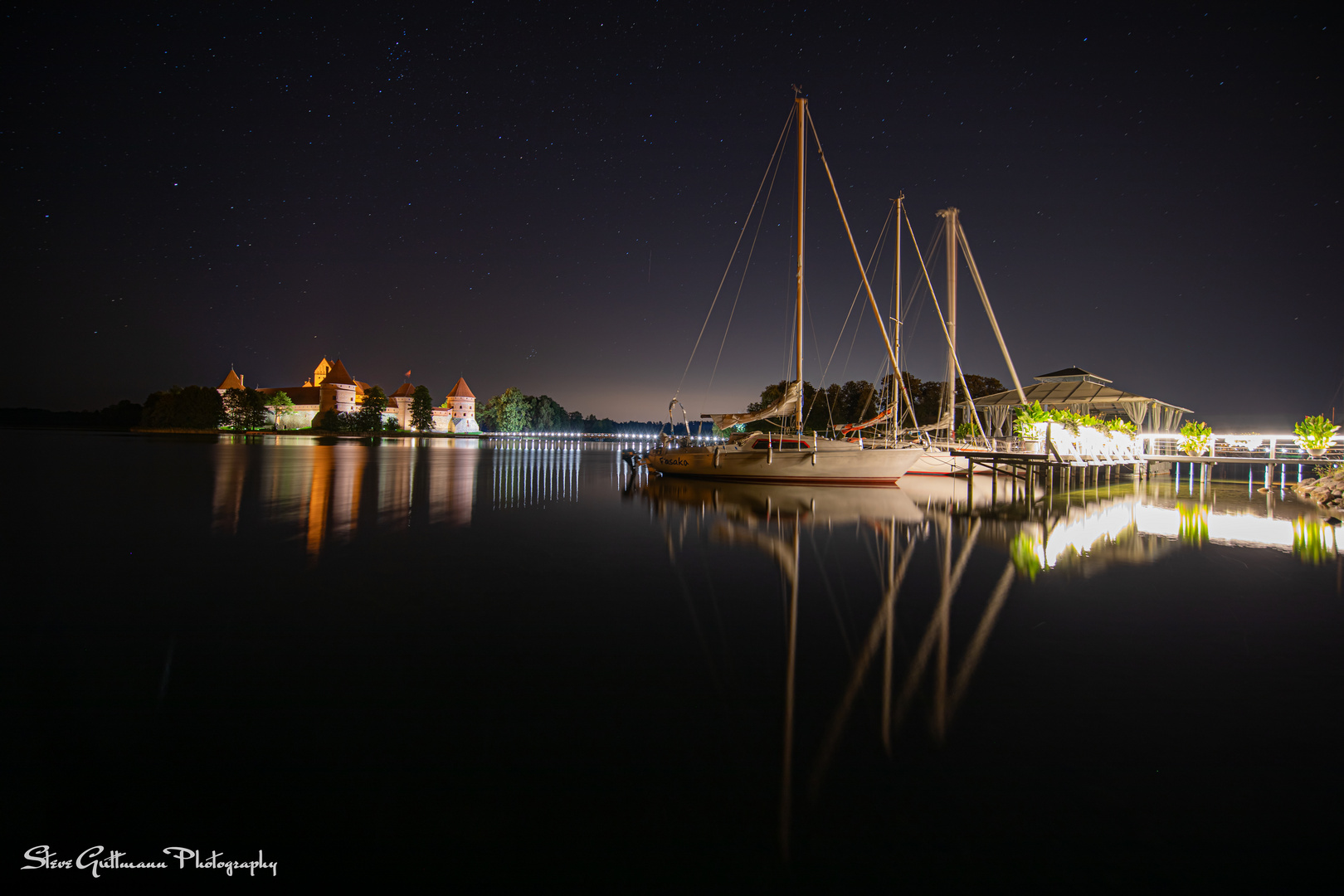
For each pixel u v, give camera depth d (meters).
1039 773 4.09
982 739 4.54
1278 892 3.07
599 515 16.78
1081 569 10.15
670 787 3.90
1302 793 3.88
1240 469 35.06
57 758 4.16
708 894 3.03
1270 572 9.96
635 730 4.63
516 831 3.48
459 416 150.00
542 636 6.76
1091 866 3.23
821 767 4.16
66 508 16.69
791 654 6.29
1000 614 7.65
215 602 7.96
